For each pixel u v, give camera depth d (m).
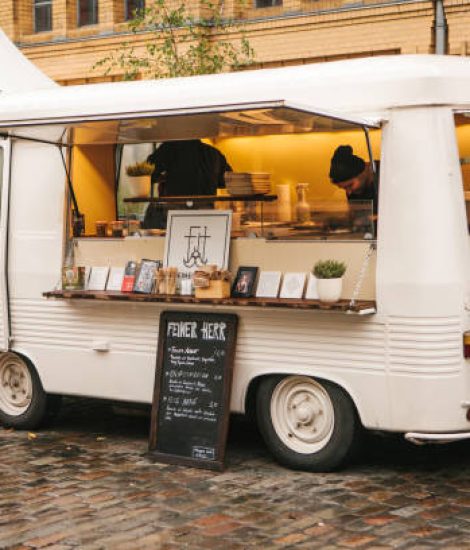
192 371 8.90
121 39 15.98
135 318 9.23
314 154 8.80
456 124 8.41
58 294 9.36
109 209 9.75
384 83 8.35
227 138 9.27
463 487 8.27
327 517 7.78
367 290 8.38
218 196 9.21
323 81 8.57
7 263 9.83
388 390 8.27
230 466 8.81
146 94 9.16
